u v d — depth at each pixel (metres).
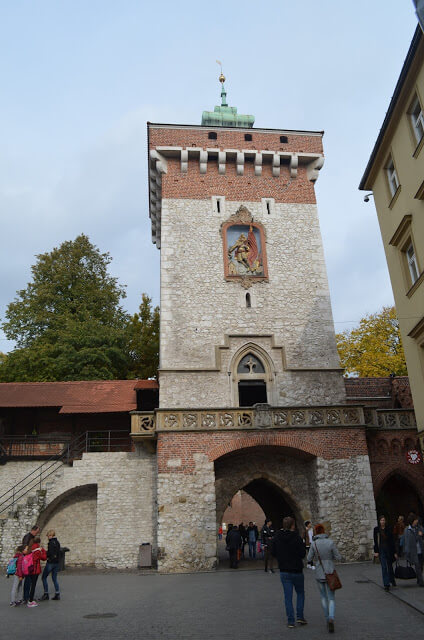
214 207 28.50
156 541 23.02
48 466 25.20
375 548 13.87
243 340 25.66
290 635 9.38
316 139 30.64
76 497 24.50
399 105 19.62
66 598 14.23
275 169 29.66
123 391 26.86
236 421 22.47
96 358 32.84
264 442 22.23
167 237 27.58
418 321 18.66
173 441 22.02
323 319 26.62
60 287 38.28
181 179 28.98
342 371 25.53
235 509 52.66
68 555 23.62
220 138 29.77
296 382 25.14
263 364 25.48
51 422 26.53
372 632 9.45
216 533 21.08
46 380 32.59
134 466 23.97
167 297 26.25
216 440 22.16
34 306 36.75
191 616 11.30
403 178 19.81
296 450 22.59
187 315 25.97
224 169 29.31
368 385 30.36
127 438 26.42
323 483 22.03
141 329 41.34
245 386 30.17
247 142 29.97
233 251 27.75
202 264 27.12
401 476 24.39
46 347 33.56
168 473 21.58
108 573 20.80
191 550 20.75
